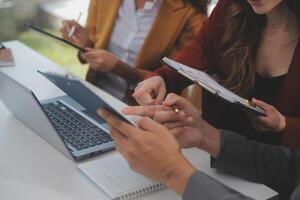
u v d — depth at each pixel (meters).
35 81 1.58
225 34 1.49
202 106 1.58
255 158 1.15
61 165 1.12
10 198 0.99
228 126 1.51
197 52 1.62
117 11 2.00
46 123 1.14
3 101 1.34
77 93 1.06
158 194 1.04
